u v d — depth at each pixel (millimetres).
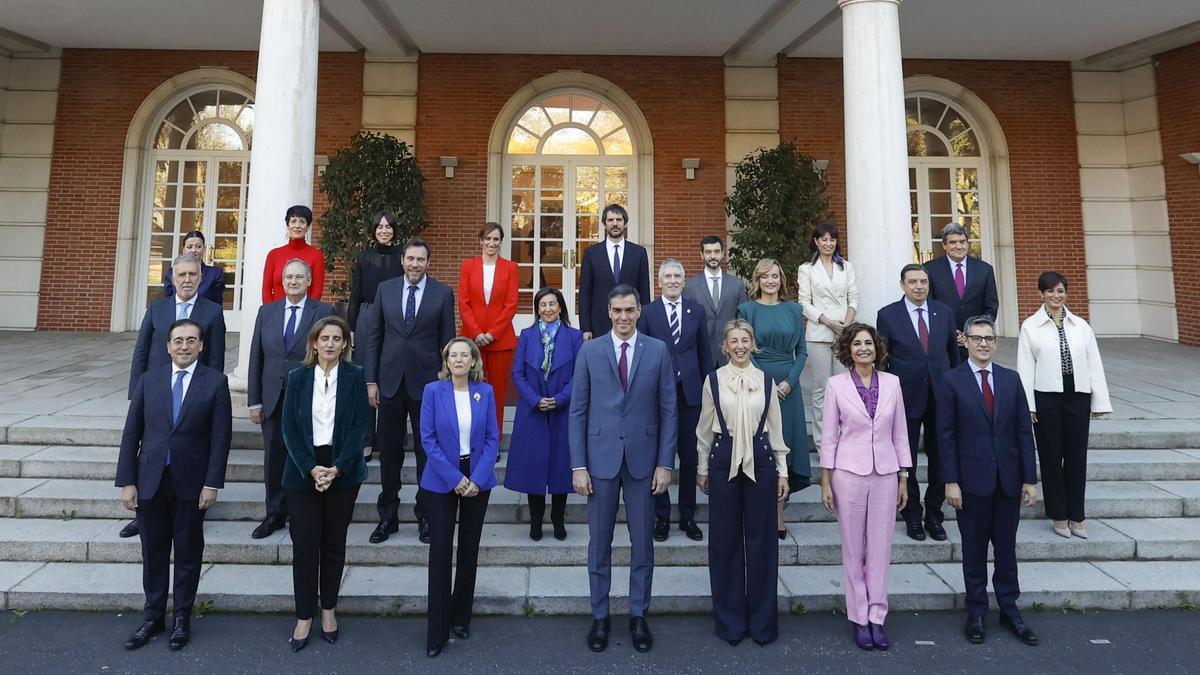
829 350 4438
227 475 4316
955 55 10211
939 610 3354
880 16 4953
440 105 9992
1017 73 10422
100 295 9883
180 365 2990
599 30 9273
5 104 9961
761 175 9008
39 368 6875
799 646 3010
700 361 3863
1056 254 10281
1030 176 10367
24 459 4277
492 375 4328
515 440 3764
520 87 10055
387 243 4555
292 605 3271
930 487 3855
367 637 3055
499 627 3180
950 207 10500
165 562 2994
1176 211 9688
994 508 3113
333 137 9898
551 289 3920
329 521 2975
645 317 3855
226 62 10133
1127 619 3279
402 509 4039
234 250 10219
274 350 3711
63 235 9914
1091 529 3943
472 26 9141
